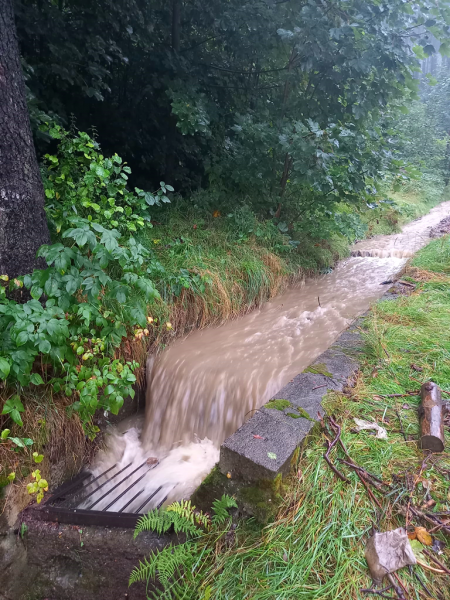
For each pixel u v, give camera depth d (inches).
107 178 136.3
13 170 95.3
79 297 127.1
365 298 196.4
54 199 129.8
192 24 229.8
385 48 176.4
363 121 217.3
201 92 225.0
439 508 66.1
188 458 118.8
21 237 99.0
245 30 216.1
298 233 248.8
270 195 233.9
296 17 197.6
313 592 57.5
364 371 103.0
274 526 67.9
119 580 85.7
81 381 96.3
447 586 57.0
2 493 91.5
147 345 143.4
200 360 137.1
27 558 93.0
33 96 137.3
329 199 228.1
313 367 103.4
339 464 75.5
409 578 58.0
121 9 179.3
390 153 218.1
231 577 62.8
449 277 167.2
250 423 81.4
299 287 222.4
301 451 77.4
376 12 177.2
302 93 234.7
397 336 118.0
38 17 151.0
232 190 240.7
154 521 76.9
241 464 72.8
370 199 226.4
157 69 207.8
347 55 186.2
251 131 204.7
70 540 90.0
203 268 171.5
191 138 229.8
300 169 184.5
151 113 217.9
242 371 127.5
